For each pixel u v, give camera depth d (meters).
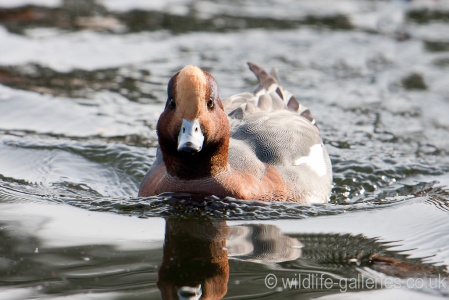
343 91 17.86
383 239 10.75
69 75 17.95
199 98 10.69
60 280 9.21
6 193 12.27
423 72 19.11
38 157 13.91
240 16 22.53
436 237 10.80
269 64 19.08
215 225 11.16
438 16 23.14
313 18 22.58
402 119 16.50
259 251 10.23
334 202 12.54
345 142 15.28
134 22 21.62
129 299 8.77
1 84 17.23
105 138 14.91
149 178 12.06
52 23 21.23
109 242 10.40
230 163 11.73
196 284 9.20
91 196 12.35
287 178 12.09
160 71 18.34
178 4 23.33
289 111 13.95
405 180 13.66
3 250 10.01
